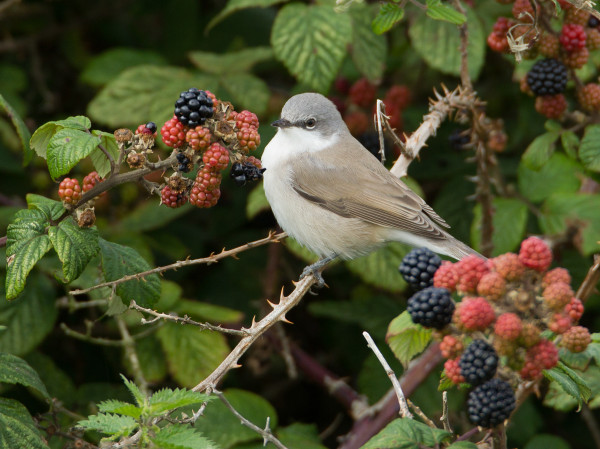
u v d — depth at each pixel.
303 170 10.57
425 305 5.57
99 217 11.12
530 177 10.85
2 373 6.74
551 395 7.86
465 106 9.42
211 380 6.76
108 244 7.38
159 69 11.55
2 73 12.21
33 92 13.43
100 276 8.94
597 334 7.10
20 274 6.34
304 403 12.44
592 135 9.12
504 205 10.59
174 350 9.70
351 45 10.94
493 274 5.50
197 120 6.55
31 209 6.83
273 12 13.98
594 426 10.29
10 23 13.36
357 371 12.07
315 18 10.16
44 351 11.17
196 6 13.63
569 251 11.46
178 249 11.52
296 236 10.77
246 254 12.62
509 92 12.97
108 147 7.11
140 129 6.70
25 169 11.81
